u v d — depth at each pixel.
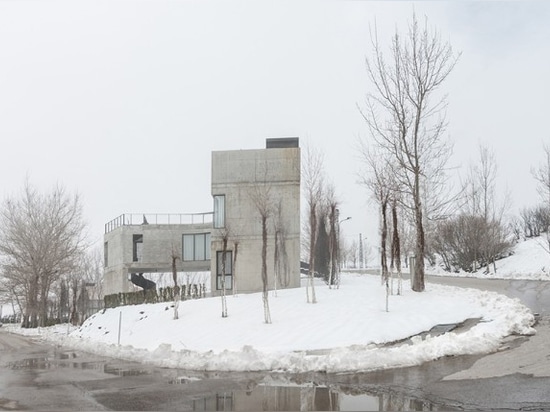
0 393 10.59
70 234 57.41
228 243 32.62
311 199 29.09
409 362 11.93
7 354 20.56
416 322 17.25
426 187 36.97
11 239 54.88
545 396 8.62
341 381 10.55
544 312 19.06
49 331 43.97
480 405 8.23
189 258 48.19
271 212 31.58
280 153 32.81
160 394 10.05
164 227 48.62
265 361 12.65
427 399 8.73
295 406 8.57
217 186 33.31
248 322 20.56
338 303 21.91
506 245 54.50
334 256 30.11
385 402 8.63
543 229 64.81
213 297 30.56
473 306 19.30
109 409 8.86
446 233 54.41
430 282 34.22
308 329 17.86
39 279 56.31
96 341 24.38
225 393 9.89
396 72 24.59
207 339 18.94
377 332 16.28
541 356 11.77
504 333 14.59
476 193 51.25
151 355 15.74
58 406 9.19
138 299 37.69
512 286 29.84
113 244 51.88
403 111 23.95
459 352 12.67
